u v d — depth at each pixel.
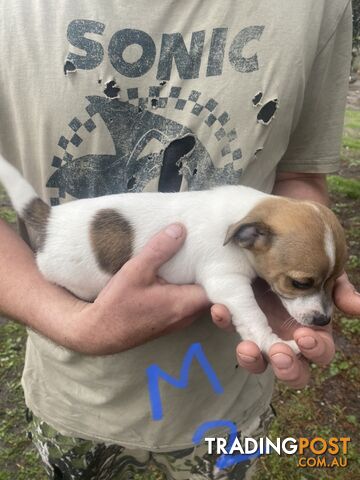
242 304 0.49
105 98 0.48
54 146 0.50
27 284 0.48
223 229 0.51
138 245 0.51
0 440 0.93
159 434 0.56
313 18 0.50
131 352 0.52
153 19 0.48
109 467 0.60
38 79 0.48
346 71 0.57
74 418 0.57
